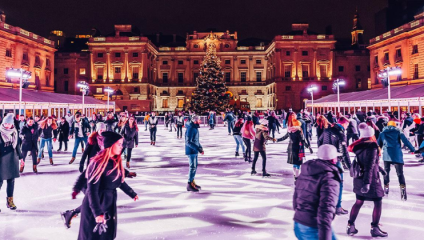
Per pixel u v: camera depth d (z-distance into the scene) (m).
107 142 3.62
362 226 5.61
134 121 11.77
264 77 78.50
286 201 7.21
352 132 13.33
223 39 78.25
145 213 6.36
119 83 69.50
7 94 31.08
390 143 7.40
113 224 3.68
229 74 78.62
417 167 11.59
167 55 78.25
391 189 8.30
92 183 3.48
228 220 5.92
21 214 6.36
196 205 6.91
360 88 71.56
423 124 13.37
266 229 5.45
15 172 6.61
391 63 51.16
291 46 69.81
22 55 50.59
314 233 3.19
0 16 50.12
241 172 10.85
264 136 9.88
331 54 69.69
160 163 12.95
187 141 8.17
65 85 73.94
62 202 7.20
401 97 30.70
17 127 14.19
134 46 69.50
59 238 5.14
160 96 78.12
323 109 51.53
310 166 3.28
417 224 5.68
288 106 69.31
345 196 7.70
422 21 43.81
